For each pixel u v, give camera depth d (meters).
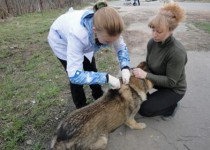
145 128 3.44
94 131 2.70
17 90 4.49
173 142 3.19
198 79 4.62
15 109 3.94
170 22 2.77
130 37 7.29
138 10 12.49
